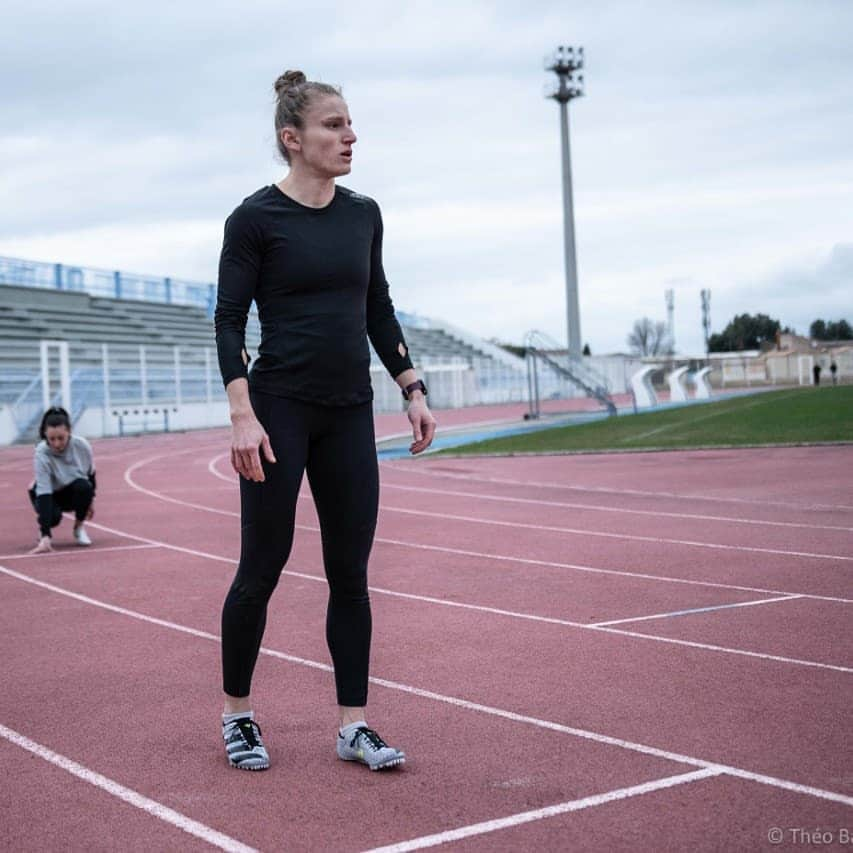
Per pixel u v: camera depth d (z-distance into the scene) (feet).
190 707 16.43
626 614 22.26
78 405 124.77
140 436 126.62
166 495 53.83
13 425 115.96
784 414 97.96
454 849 10.66
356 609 13.61
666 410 132.46
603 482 52.80
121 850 10.98
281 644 20.43
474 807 11.82
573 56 207.62
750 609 22.36
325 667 18.70
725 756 13.24
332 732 14.89
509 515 40.88
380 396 177.47
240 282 12.81
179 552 33.76
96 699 17.03
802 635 19.88
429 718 15.35
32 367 123.13
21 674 18.78
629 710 15.40
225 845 11.00
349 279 13.08
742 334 468.75
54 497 35.14
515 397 222.89
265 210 12.84
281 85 13.21
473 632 21.02
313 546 33.91
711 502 42.55
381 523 39.37
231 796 12.42
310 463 13.42
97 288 162.81
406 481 57.26
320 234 12.97
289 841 11.02
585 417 143.64
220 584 27.68
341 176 13.01
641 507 41.91
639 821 11.24
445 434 111.96
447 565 29.48
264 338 13.04
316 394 12.96
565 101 208.44
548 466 63.98
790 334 363.97
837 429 76.48
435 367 187.32
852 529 33.81
